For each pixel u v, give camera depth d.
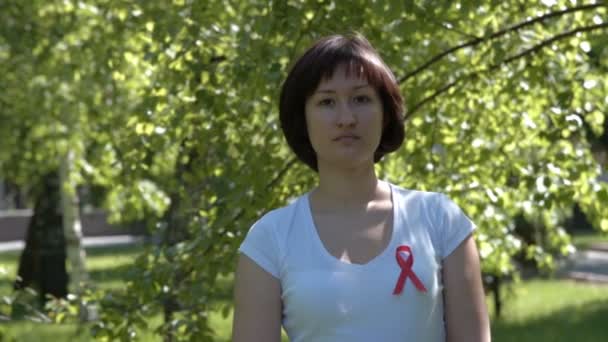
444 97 8.64
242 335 3.50
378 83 3.57
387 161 9.02
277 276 3.50
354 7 7.63
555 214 10.98
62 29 14.06
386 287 3.39
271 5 7.68
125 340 8.06
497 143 8.96
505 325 18.52
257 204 7.72
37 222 21.02
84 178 18.38
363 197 3.56
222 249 7.79
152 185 13.34
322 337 3.40
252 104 8.25
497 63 8.06
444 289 3.50
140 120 8.66
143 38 9.16
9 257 38.00
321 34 7.59
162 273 7.81
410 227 3.50
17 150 20.48
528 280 25.53
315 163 3.77
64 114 17.06
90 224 48.34
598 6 7.68
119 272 8.23
